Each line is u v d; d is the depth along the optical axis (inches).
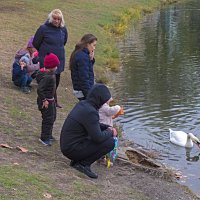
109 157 284.8
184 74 559.8
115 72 566.3
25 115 335.9
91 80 301.4
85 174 261.1
